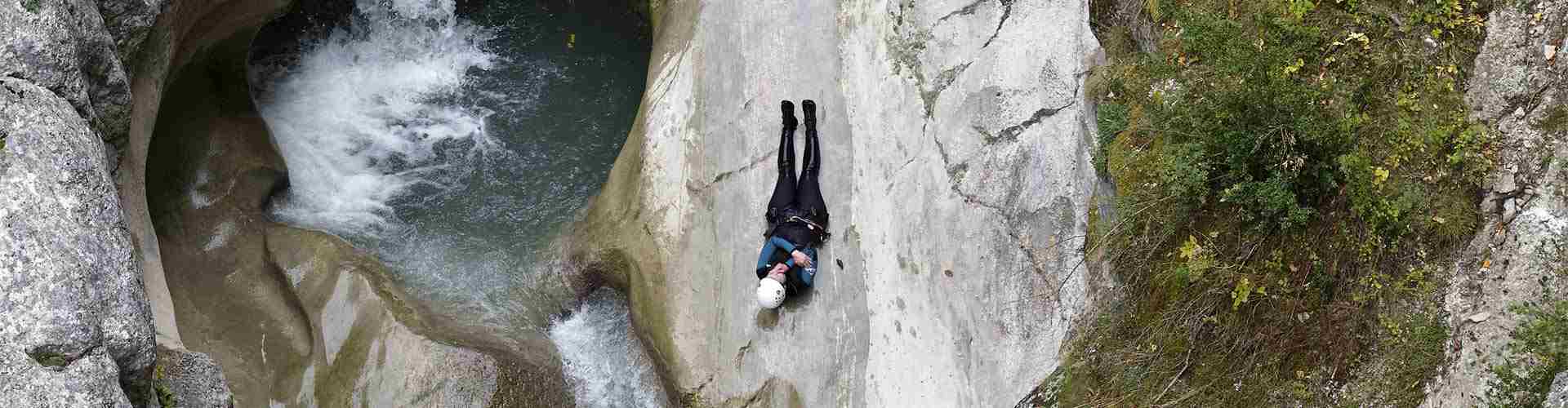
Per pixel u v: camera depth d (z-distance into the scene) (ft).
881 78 26.35
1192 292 22.35
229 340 27.50
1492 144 19.58
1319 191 21.07
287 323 28.19
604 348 28.84
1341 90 20.84
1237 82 21.52
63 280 18.13
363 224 32.40
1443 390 19.60
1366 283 20.70
